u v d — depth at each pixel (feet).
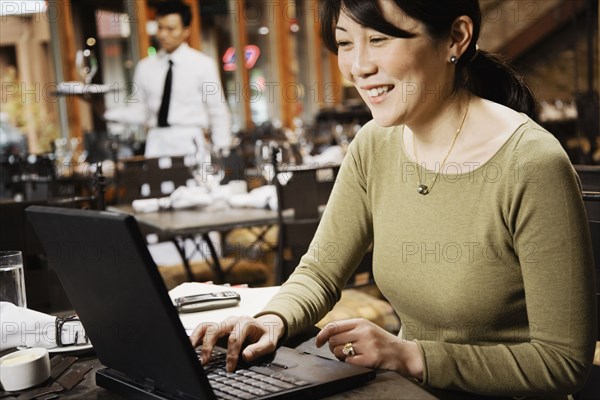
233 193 11.46
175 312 2.88
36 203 7.57
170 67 15.53
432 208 4.23
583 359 3.80
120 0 25.53
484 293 4.08
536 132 4.00
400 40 3.90
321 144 23.34
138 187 12.12
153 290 2.82
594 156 20.03
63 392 3.43
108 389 3.45
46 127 22.47
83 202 8.49
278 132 24.66
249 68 33.17
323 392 3.28
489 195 4.03
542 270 3.83
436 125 4.20
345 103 34.24
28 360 3.45
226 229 9.66
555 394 3.84
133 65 25.91
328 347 4.18
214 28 31.78
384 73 3.97
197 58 15.65
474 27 4.07
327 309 4.73
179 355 2.96
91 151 21.09
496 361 3.77
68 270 3.27
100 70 24.56
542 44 34.99
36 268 7.98
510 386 3.76
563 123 24.61
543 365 3.76
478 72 4.51
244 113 32.48
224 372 3.54
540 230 3.84
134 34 25.79
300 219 9.91
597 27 32.24
